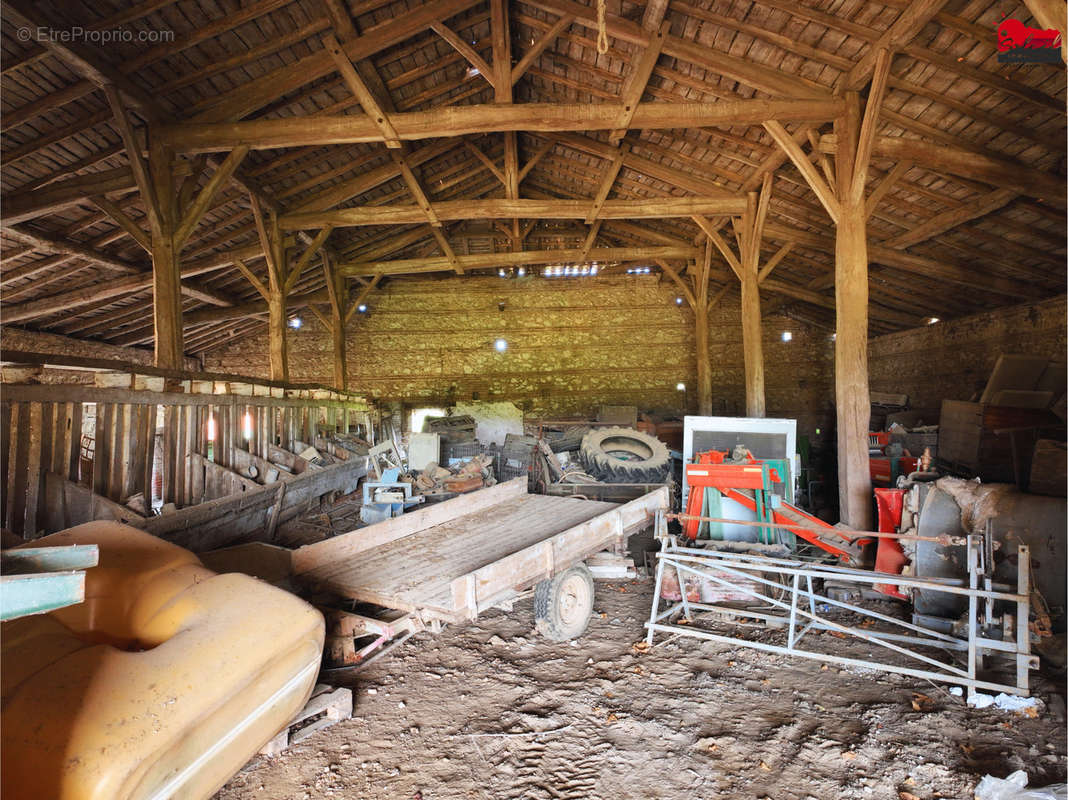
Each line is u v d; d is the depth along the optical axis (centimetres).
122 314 1157
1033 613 325
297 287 1408
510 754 263
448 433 1237
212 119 657
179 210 686
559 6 643
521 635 401
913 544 403
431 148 1017
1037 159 663
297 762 257
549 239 1538
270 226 1011
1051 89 570
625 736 277
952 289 1075
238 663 190
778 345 1661
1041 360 757
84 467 459
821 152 678
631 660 361
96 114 629
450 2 634
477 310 1661
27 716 152
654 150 966
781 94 655
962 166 669
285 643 206
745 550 460
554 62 813
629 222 1412
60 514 398
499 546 388
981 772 246
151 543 251
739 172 977
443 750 266
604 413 1421
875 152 666
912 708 300
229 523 500
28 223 774
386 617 332
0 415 361
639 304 1669
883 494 445
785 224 1080
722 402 1645
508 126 689
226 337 1569
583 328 1664
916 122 660
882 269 1112
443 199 1295
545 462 836
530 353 1655
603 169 1127
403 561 360
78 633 208
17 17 474
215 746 182
